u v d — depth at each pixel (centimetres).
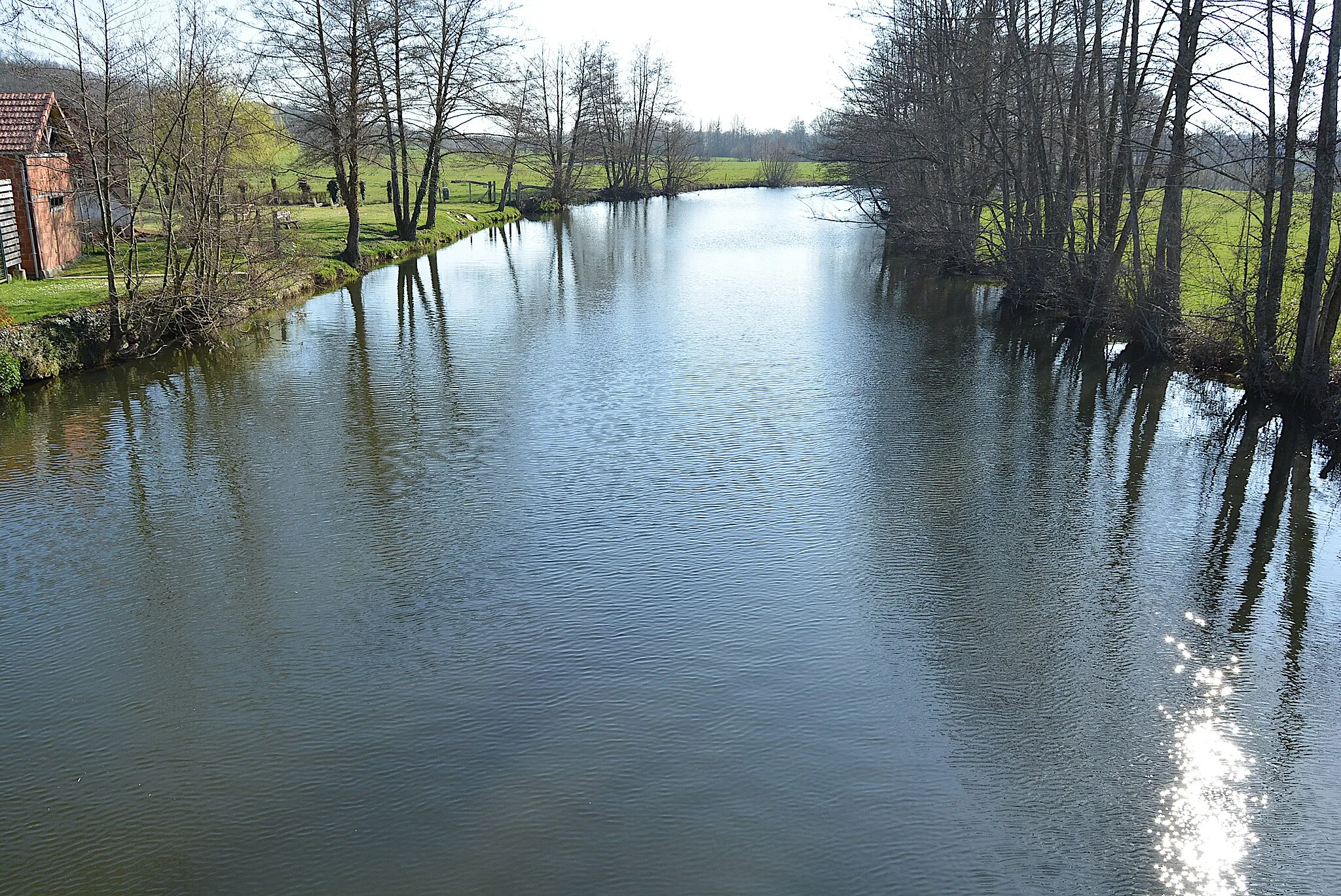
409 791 761
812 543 1178
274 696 882
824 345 2205
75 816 736
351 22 3062
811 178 9369
